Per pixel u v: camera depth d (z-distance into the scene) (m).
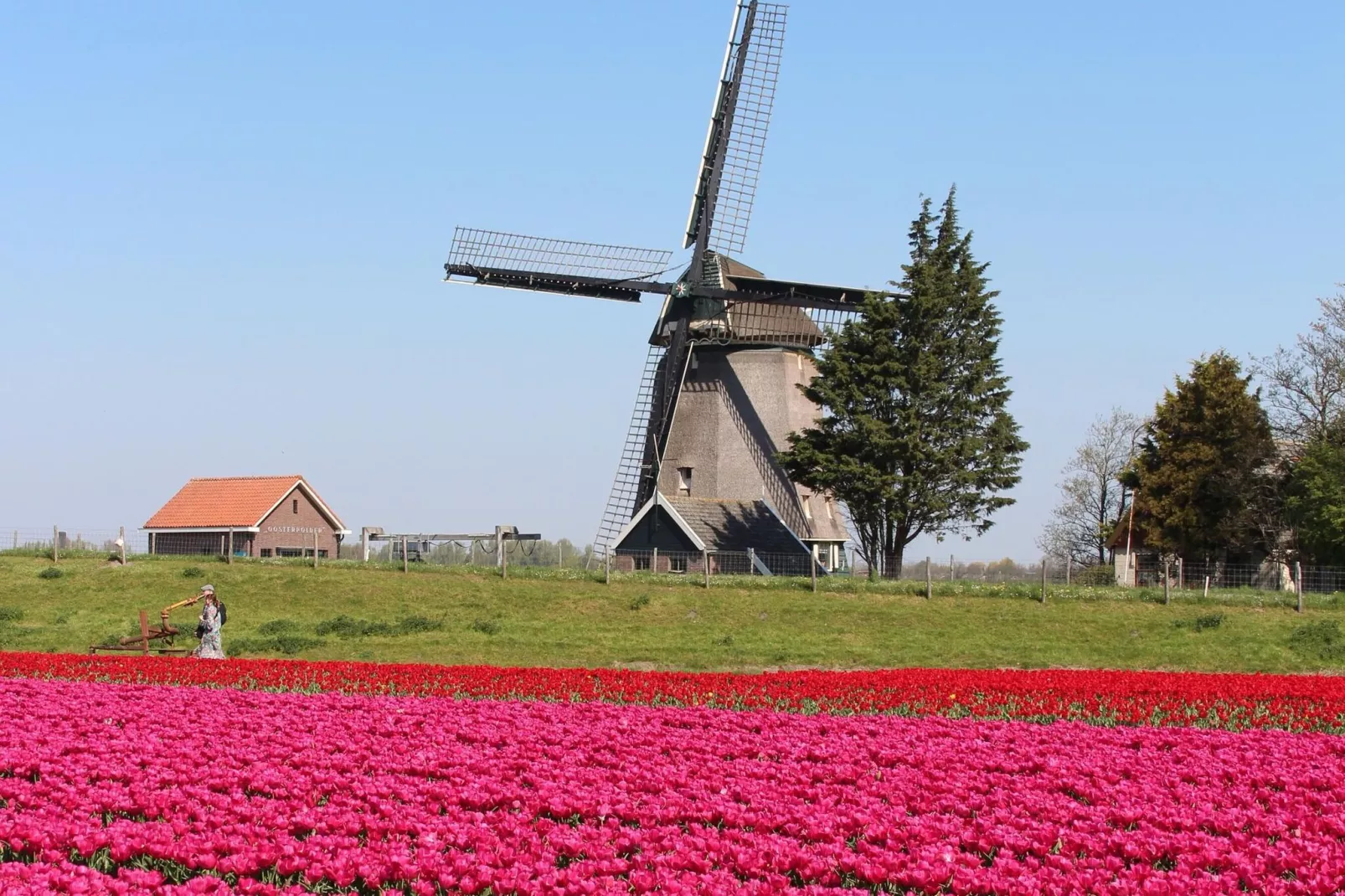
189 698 31.91
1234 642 51.88
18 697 31.59
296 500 97.00
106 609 56.31
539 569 64.62
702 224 79.69
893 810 20.64
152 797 20.30
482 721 29.23
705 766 24.42
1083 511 126.19
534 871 17.08
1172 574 84.44
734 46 79.62
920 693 34.22
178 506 96.44
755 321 81.31
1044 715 32.03
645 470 80.56
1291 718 31.33
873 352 76.12
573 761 24.89
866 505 74.62
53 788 21.70
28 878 16.22
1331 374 86.56
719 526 76.12
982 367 75.94
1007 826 19.16
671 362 80.50
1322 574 70.19
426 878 16.92
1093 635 53.53
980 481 75.00
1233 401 86.00
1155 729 29.06
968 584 61.03
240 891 16.55
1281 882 16.73
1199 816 20.23
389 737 27.58
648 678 36.41
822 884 17.27
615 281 78.44
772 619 56.19
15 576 60.28
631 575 63.47
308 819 19.12
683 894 16.12
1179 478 86.44
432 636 51.28
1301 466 77.06
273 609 57.19
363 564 63.94
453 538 77.12
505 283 76.88
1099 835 18.78
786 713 30.88
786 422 80.69
